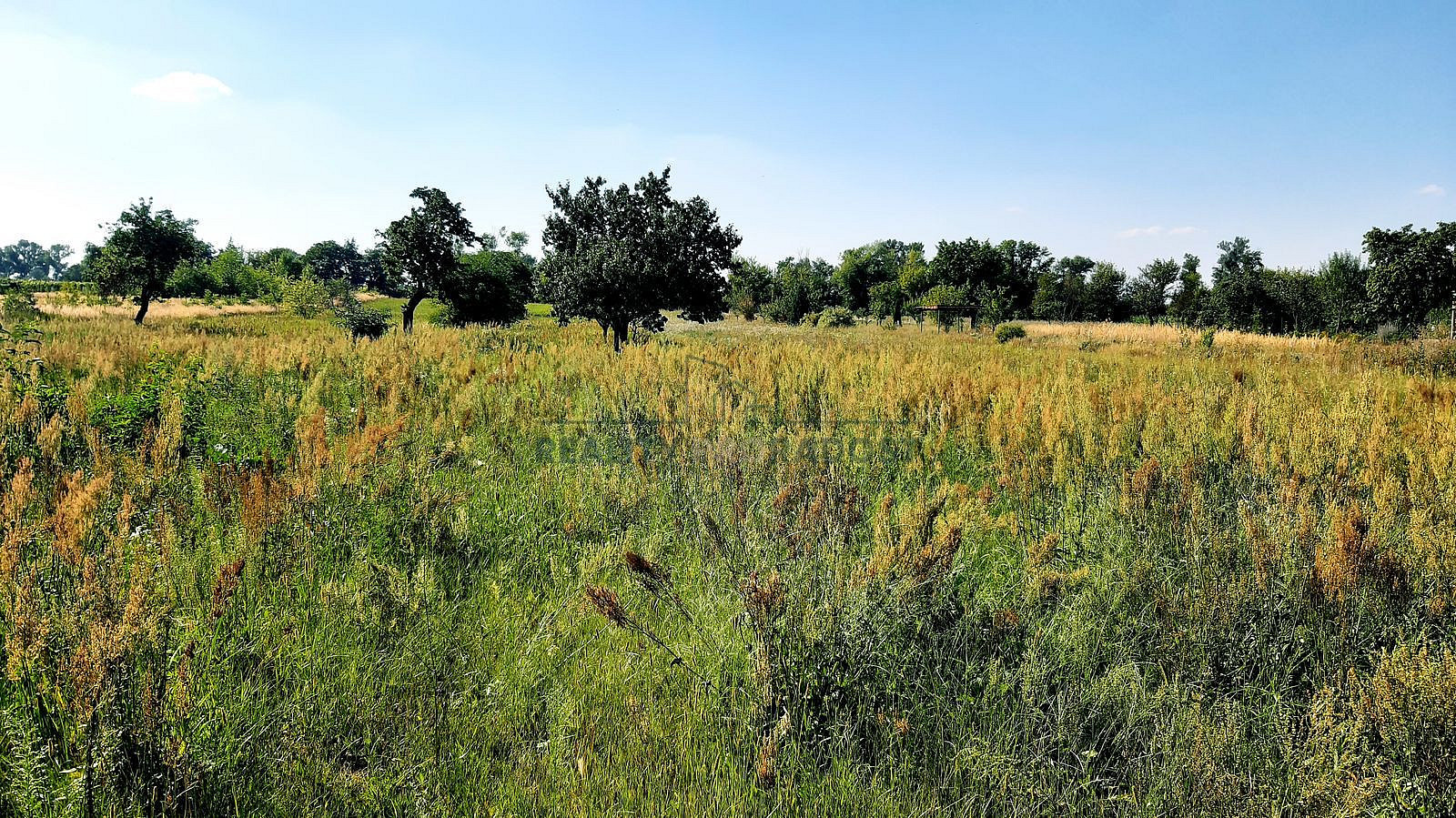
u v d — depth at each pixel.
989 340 33.91
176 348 16.48
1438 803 2.41
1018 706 3.03
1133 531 4.57
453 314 37.56
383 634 3.46
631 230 21.83
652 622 3.81
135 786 2.39
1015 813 2.58
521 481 6.02
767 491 5.13
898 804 2.63
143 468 5.10
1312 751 2.71
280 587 3.82
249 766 2.62
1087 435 6.38
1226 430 6.62
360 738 2.85
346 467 4.96
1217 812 2.53
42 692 2.77
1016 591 4.07
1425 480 4.98
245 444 7.20
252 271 93.56
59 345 13.69
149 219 38.25
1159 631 3.57
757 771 2.65
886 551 3.50
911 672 3.29
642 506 5.31
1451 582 3.54
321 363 12.70
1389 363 18.94
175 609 3.31
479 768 2.77
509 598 3.95
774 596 3.26
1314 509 4.42
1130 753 2.88
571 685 3.27
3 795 2.38
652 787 2.66
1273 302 54.03
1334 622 3.40
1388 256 38.59
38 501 4.68
